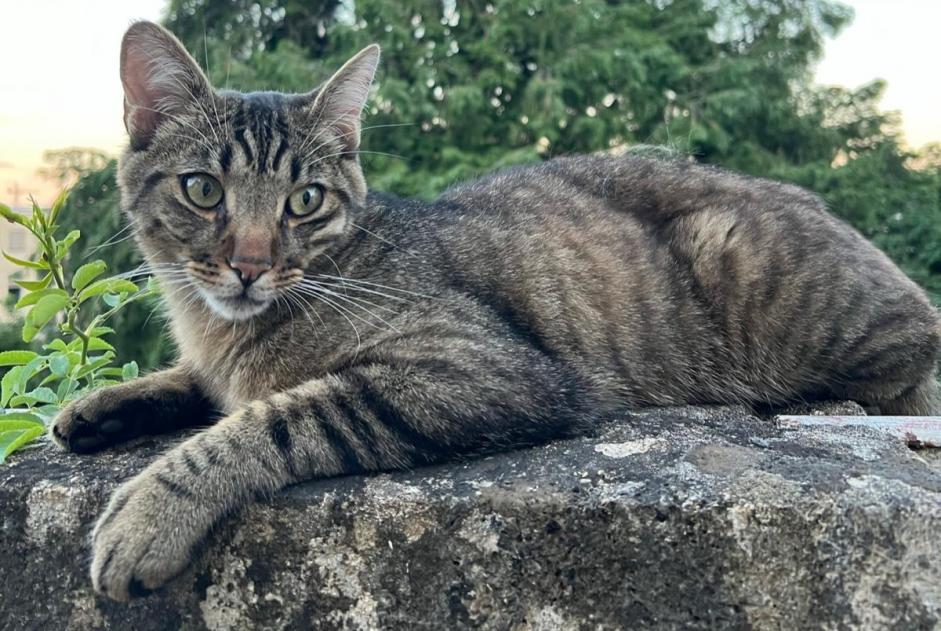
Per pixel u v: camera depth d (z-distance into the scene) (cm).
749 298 55
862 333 55
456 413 42
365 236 50
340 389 42
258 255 46
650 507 36
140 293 51
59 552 40
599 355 52
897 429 45
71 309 49
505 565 37
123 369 55
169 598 39
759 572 35
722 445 40
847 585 35
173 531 38
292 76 147
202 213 47
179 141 48
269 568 38
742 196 58
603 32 163
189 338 50
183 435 48
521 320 51
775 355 56
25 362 51
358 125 52
